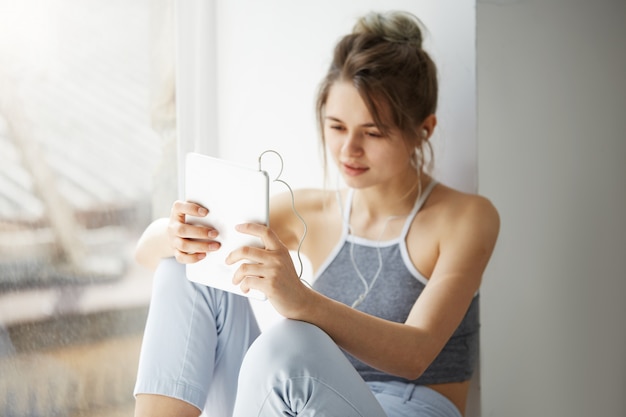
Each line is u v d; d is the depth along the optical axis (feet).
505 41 5.41
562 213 5.60
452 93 5.48
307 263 6.50
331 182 6.27
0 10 6.38
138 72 6.93
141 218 7.01
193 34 6.90
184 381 4.75
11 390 6.53
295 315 4.45
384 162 5.32
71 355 6.75
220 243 4.68
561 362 5.65
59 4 6.60
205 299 4.90
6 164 6.44
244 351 5.06
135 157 6.96
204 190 4.72
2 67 6.40
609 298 5.82
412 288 5.29
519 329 5.48
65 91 6.66
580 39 5.62
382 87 5.24
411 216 5.36
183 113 6.91
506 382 5.46
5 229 6.45
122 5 6.84
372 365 4.69
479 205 5.20
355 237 5.53
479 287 5.32
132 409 7.02
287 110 6.52
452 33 5.45
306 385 4.10
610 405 5.87
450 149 5.51
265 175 4.49
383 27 5.42
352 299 5.45
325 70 6.26
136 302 7.02
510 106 5.43
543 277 5.54
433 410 4.97
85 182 6.76
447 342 5.24
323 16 6.25
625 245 5.88
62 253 6.68
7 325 6.49
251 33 6.68
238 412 4.29
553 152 5.55
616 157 5.83
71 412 6.77
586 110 5.67
